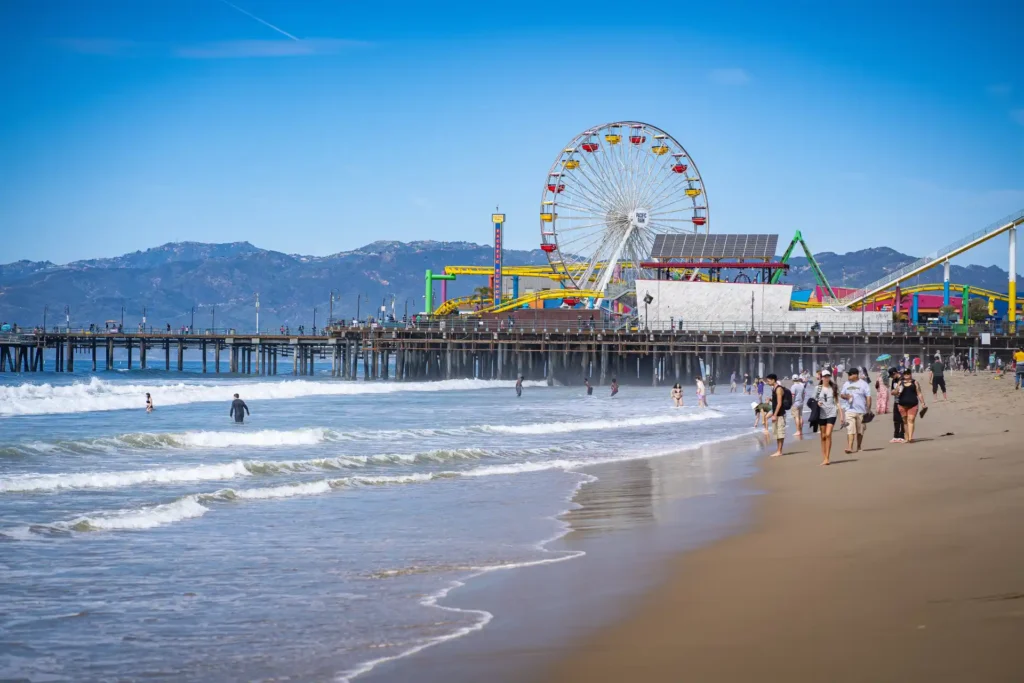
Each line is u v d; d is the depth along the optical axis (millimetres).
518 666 9758
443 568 15109
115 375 137625
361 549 16797
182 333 145250
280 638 11375
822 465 27109
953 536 14555
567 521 19625
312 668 10188
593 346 111688
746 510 19703
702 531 17406
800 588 12023
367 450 35781
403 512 21031
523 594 13023
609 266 129375
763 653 9547
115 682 9969
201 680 9969
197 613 12578
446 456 32906
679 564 14320
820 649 9484
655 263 121562
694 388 106812
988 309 166875
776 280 123125
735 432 45375
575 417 57094
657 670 9305
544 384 114250
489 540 17562
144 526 19094
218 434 38250
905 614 10422
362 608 12672
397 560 15828
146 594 13625
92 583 14297
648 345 113000
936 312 147375
